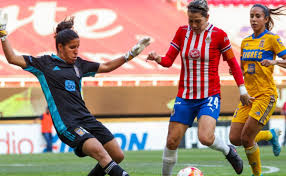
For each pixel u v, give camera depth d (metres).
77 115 16.64
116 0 70.75
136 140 57.84
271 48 21.61
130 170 30.31
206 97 18.98
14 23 66.12
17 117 59.34
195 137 57.81
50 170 30.94
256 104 21.28
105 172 16.06
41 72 16.64
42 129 53.84
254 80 21.61
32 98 60.06
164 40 66.38
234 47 68.25
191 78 19.09
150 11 69.94
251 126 21.20
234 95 62.12
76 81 16.89
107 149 17.08
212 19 70.06
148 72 62.91
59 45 16.77
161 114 62.56
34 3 68.31
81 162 37.34
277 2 69.62
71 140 16.30
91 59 64.81
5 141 55.59
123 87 62.12
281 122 61.12
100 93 61.66
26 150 55.78
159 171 29.66
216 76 19.14
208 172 27.92
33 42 64.56
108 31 67.81
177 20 69.19
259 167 22.05
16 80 60.12
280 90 63.03
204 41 18.91
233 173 27.25
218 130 58.22
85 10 69.00
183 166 32.22
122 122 57.84
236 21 70.00
